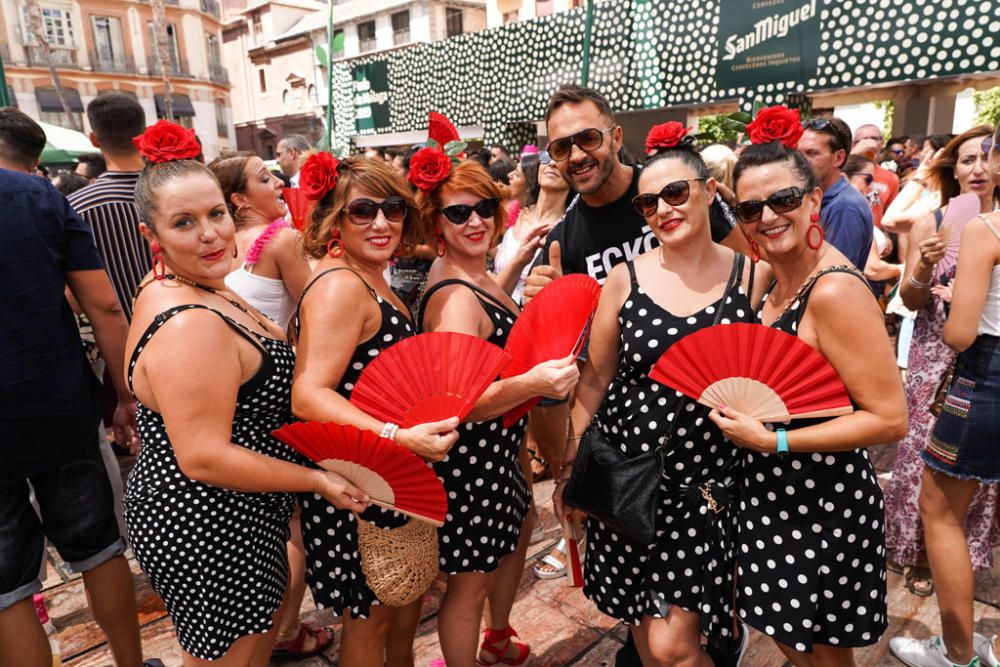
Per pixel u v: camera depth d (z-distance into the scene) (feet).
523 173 13.51
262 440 5.45
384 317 5.68
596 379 6.45
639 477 5.54
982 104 54.80
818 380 4.88
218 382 4.79
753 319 5.69
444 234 6.47
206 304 5.16
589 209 8.20
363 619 5.95
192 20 119.75
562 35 28.78
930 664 7.20
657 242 7.91
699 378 5.10
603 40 27.43
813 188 5.17
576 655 7.82
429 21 88.84
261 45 118.32
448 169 6.24
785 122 5.15
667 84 25.59
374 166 5.65
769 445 4.99
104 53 111.55
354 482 5.19
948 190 9.05
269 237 8.21
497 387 5.66
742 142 6.74
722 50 23.90
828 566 5.18
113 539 6.97
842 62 21.25
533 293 7.32
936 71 19.54
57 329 6.36
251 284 8.25
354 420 5.05
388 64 37.27
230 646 5.34
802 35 21.76
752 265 5.94
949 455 6.54
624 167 7.93
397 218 5.68
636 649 6.57
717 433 5.65
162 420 5.15
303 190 5.61
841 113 57.82
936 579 6.95
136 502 5.15
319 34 103.19
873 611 5.29
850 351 4.86
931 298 8.23
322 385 5.21
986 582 8.81
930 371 8.29
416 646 8.12
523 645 7.72
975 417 6.33
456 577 6.50
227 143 130.21
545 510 11.39
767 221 5.14
